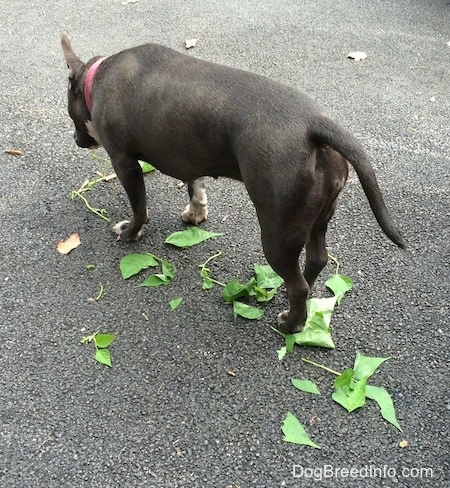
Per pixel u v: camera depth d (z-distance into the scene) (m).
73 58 1.30
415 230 1.38
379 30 2.14
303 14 2.25
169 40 2.09
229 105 1.03
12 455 0.98
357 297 1.23
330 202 1.02
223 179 1.52
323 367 1.11
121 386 1.08
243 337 1.16
